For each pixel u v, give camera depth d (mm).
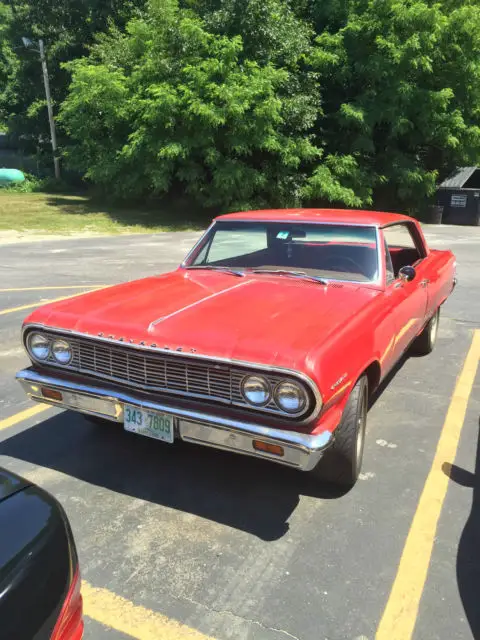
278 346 2738
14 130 36656
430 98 22844
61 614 1673
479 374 5316
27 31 33344
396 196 26391
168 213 24094
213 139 20688
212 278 4062
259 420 2742
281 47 22109
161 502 3205
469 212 24125
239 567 2666
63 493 3281
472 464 3650
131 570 2641
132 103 21141
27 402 4609
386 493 3307
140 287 3867
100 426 4180
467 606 2434
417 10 22219
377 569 2658
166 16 20875
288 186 22891
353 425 3117
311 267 4078
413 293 4375
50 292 8758
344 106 22734
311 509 3145
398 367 5504
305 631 2291
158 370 2975
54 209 24047
